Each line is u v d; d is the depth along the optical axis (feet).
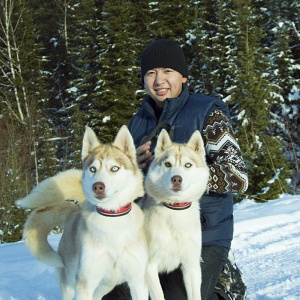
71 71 75.46
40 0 81.05
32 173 53.98
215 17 69.87
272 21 68.28
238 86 51.26
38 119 58.18
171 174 10.60
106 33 63.41
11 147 45.19
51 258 12.11
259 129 49.60
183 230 10.81
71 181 12.55
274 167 42.14
